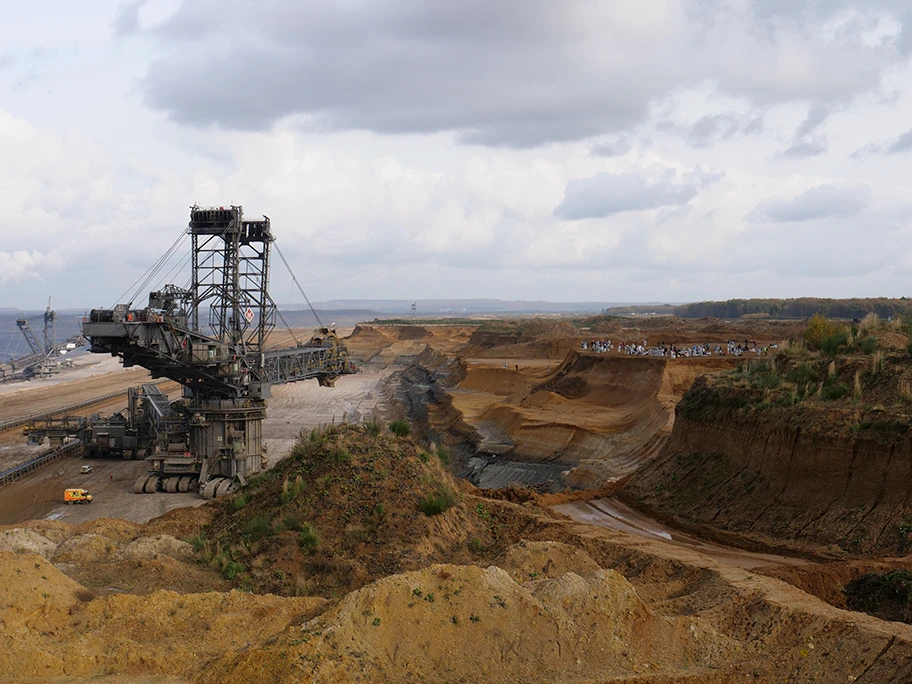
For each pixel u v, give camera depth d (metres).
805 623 20.19
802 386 40.50
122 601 20.70
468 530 31.48
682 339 125.19
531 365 138.00
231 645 18.97
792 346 46.88
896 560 27.17
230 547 29.80
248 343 78.31
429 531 29.28
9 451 91.19
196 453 71.50
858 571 26.20
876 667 18.25
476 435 87.44
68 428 86.88
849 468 33.44
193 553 30.20
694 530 37.06
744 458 39.28
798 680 18.53
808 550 31.53
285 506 31.31
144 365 69.12
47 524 35.75
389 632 17.91
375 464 32.81
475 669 17.58
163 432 71.88
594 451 68.69
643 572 27.00
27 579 20.92
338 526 29.58
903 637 18.69
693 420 45.56
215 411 70.81
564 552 25.02
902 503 30.88
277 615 20.38
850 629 19.50
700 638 19.83
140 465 81.12
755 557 31.72
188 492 69.56
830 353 43.81
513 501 41.41
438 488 32.22
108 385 172.12
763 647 19.77
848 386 38.06
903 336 43.22
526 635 18.44
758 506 36.00
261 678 16.66
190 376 70.12
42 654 17.67
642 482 45.47
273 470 36.69
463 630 18.23
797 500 34.59
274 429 105.44
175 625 20.09
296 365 82.31
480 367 131.00
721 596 22.77
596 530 32.16
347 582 25.84
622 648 18.83
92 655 18.02
